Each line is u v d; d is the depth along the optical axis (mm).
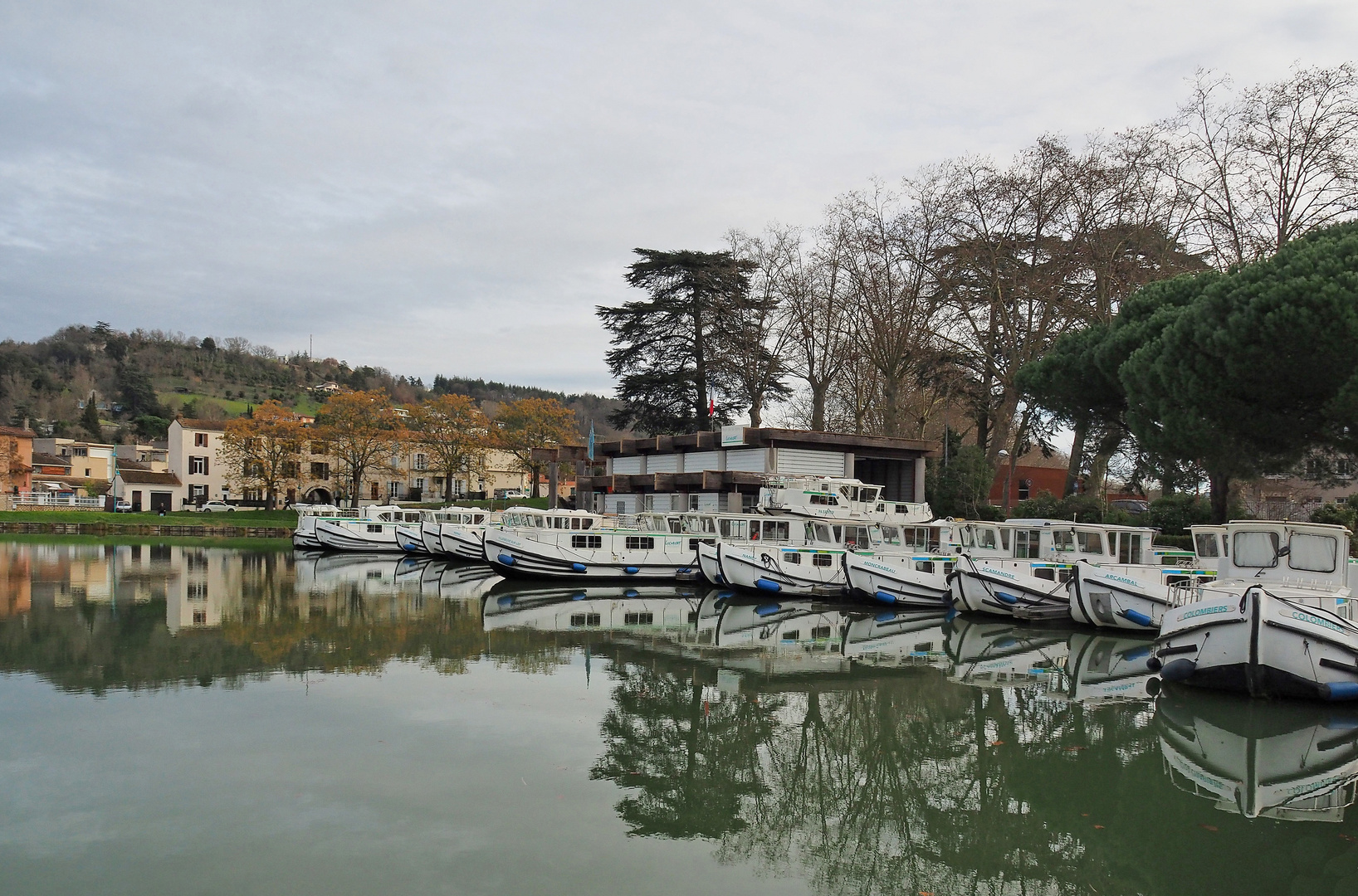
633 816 12320
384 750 14586
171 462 95562
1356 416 24141
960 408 66500
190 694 17969
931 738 16328
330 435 76750
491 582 39812
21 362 147875
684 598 35000
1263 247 37375
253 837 11148
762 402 61219
